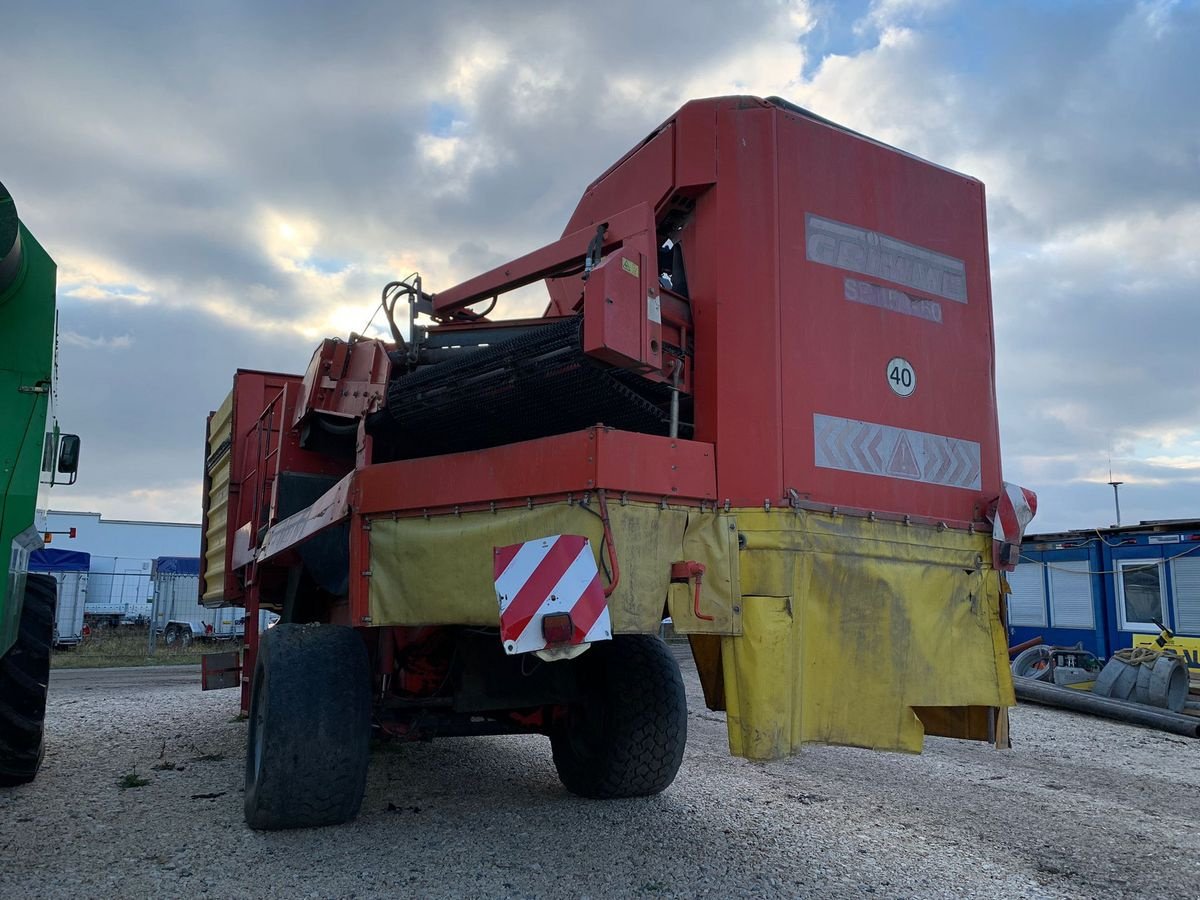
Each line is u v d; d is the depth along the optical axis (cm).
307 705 397
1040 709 1078
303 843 399
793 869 381
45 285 395
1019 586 1518
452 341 456
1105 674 1084
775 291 350
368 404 444
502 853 391
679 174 370
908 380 385
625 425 395
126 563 3155
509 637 291
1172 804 566
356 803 409
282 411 563
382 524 380
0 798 493
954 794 562
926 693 359
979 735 392
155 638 2364
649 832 430
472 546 346
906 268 395
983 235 431
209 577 853
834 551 343
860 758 675
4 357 382
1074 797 572
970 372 410
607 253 377
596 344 318
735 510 334
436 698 457
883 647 350
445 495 361
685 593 322
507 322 441
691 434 372
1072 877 393
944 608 374
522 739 717
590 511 312
